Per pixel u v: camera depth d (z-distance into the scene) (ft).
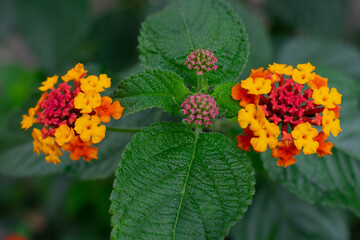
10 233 1.34
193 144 0.79
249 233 1.02
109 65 1.37
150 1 1.24
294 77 0.78
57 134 0.76
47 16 1.31
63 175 1.24
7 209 1.38
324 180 0.91
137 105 0.79
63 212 1.24
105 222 1.16
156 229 0.75
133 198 0.75
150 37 0.87
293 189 0.90
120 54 1.39
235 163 0.78
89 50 1.38
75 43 1.31
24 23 1.31
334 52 1.20
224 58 0.86
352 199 0.90
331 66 1.19
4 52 1.74
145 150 0.78
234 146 0.79
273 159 0.89
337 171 0.92
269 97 0.78
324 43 1.20
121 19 1.41
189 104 0.79
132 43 1.40
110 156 0.92
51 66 1.30
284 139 0.76
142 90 0.79
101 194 1.16
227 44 0.86
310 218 1.02
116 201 0.75
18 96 1.28
